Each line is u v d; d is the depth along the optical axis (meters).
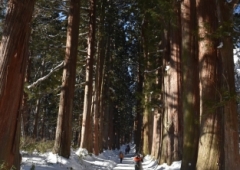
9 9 7.00
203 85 8.56
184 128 9.96
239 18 10.26
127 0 26.47
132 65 38.06
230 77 7.03
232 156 6.68
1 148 6.61
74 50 15.12
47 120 42.12
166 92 15.88
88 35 21.92
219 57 8.60
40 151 15.40
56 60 22.12
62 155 13.84
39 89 17.73
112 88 36.22
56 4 18.78
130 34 30.33
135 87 43.28
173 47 15.36
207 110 7.88
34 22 19.55
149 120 30.23
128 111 55.22
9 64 6.74
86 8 22.05
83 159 17.09
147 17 19.34
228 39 7.16
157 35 20.11
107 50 31.16
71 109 14.62
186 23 10.70
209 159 8.05
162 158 15.12
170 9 13.27
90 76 21.30
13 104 6.79
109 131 42.28
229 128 6.80
